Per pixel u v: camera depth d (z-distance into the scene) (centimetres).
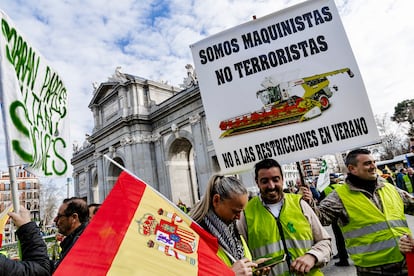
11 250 888
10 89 232
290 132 373
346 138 357
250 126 386
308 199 345
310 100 374
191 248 201
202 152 2752
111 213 192
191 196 3228
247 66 396
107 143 3603
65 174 312
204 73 405
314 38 383
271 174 295
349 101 362
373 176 335
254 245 290
